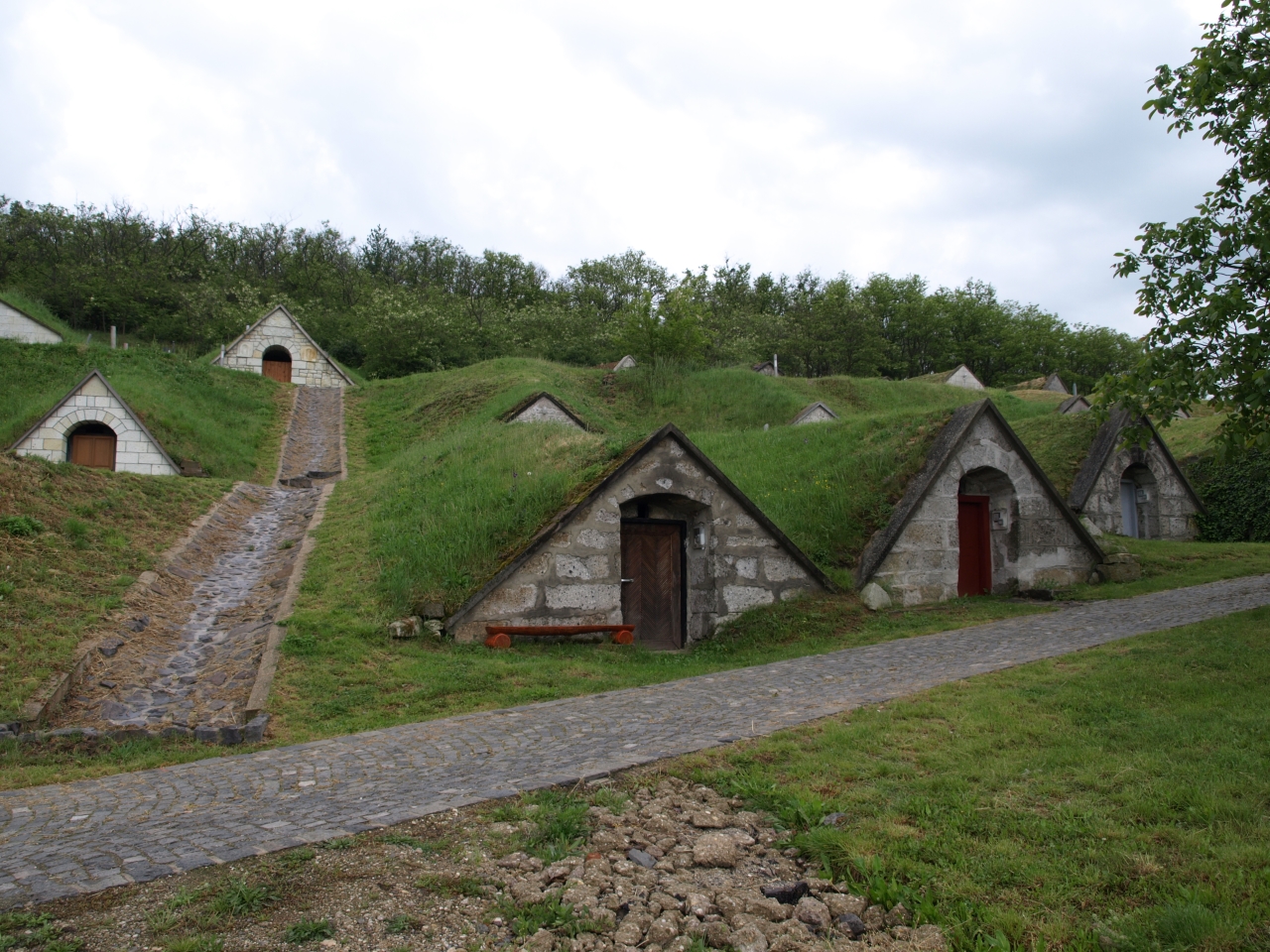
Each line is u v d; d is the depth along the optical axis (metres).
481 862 4.77
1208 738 6.50
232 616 12.45
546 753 6.93
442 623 11.53
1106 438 22.48
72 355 33.50
